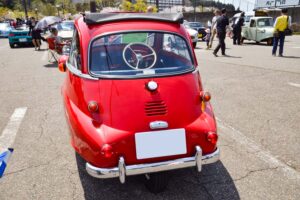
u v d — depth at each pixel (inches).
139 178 134.3
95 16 134.2
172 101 115.9
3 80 343.9
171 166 109.5
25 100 257.9
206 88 281.3
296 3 1240.8
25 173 139.8
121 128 109.3
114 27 130.5
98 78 119.3
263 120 197.6
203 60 450.9
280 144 163.5
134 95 115.1
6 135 182.9
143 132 109.4
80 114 115.9
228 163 145.1
